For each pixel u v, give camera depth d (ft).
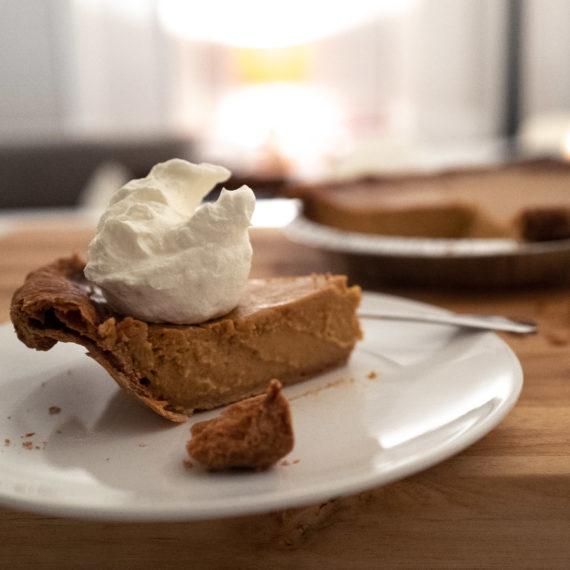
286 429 0.87
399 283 1.50
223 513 0.81
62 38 5.18
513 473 0.92
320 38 5.85
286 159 3.60
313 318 1.14
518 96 5.42
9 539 0.92
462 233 1.99
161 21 5.42
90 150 4.04
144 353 1.04
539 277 1.43
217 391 1.09
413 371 1.10
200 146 4.47
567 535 0.93
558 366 1.15
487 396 0.98
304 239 1.56
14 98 5.21
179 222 1.08
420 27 5.78
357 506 0.92
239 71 5.82
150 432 0.99
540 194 2.01
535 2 5.17
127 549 0.92
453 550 0.93
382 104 6.00
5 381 1.10
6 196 3.93
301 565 0.93
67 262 1.20
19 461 0.92
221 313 1.10
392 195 2.07
